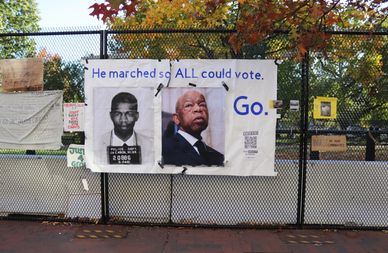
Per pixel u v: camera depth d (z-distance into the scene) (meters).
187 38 6.45
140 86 6.28
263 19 4.30
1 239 5.91
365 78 6.28
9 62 6.70
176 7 8.62
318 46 4.48
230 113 6.19
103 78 6.34
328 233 6.20
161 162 6.29
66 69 6.60
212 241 5.88
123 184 6.61
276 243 5.81
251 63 6.15
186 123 6.23
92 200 6.69
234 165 6.24
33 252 5.45
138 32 6.28
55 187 6.77
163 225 6.44
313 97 6.34
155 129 6.28
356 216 6.43
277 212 6.46
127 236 6.06
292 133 6.33
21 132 6.71
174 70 6.21
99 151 6.39
